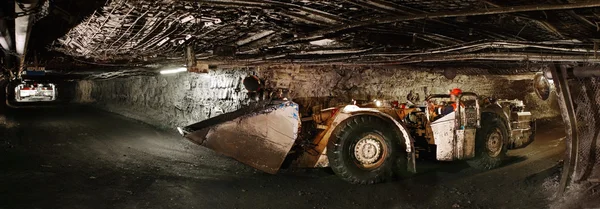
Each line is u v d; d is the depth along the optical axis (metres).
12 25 5.29
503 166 7.24
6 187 5.86
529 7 3.19
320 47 6.57
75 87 37.97
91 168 7.40
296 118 6.21
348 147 6.11
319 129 6.80
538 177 5.98
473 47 5.13
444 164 7.54
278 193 5.89
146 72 15.41
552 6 3.10
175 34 6.14
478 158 7.05
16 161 7.85
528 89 11.91
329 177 6.74
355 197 5.67
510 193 5.52
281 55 7.11
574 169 4.90
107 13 4.78
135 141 10.99
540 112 12.24
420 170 7.09
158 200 5.47
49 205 5.10
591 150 4.85
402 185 6.18
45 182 6.23
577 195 4.73
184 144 10.44
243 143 6.23
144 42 6.99
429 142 6.83
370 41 5.62
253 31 5.74
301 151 6.50
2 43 6.52
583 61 4.54
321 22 4.83
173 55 8.76
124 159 8.39
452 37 5.17
